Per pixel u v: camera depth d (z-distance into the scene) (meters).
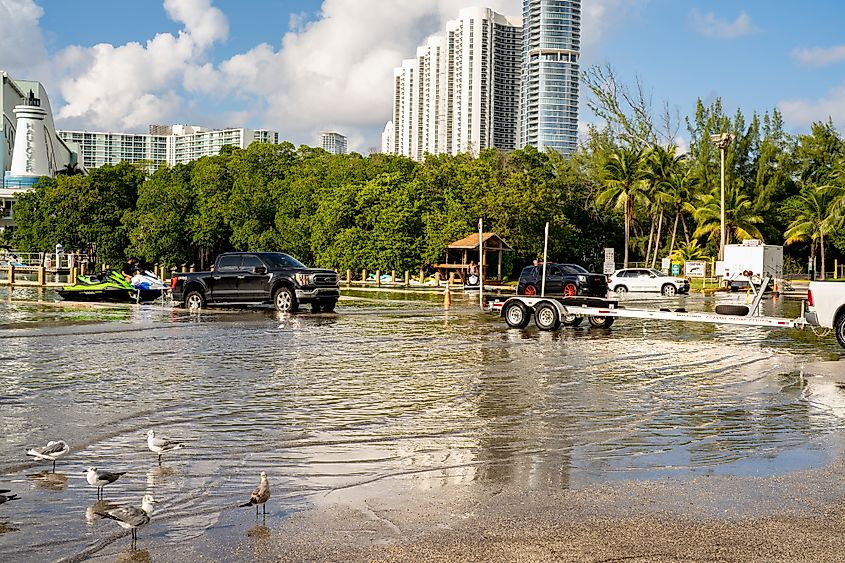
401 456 8.08
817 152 75.00
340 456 8.05
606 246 80.00
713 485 7.11
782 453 8.36
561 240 66.81
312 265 67.81
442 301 35.16
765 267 48.97
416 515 6.20
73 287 31.41
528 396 11.55
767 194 70.94
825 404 11.20
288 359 15.19
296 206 66.75
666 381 13.12
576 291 36.50
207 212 66.81
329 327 21.77
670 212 75.19
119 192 72.00
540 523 6.03
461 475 7.39
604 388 12.35
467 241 55.94
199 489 6.85
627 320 26.45
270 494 6.70
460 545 5.55
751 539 5.72
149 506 5.74
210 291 27.83
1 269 62.06
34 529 5.84
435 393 11.67
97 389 11.69
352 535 5.74
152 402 10.73
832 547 5.58
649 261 72.31
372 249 59.53
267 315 25.61
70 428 9.11
